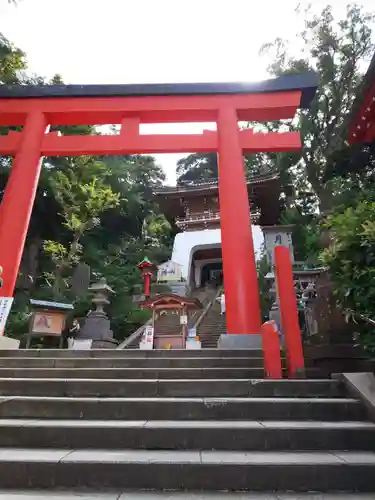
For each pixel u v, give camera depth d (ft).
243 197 27.58
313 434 9.60
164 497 7.27
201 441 9.53
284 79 31.17
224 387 13.34
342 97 65.98
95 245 90.02
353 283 13.98
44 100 32.14
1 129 67.10
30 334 36.24
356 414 11.17
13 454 8.62
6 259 25.70
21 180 28.55
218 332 47.91
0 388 13.62
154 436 9.57
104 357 19.43
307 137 71.51
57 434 9.70
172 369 15.56
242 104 31.17
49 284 62.18
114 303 62.95
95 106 31.89
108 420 10.97
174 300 42.01
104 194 65.41
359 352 16.85
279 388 13.21
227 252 25.95
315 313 21.57
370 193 21.01
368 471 7.97
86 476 7.91
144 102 31.89
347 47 65.82
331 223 16.10
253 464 8.00
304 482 7.87
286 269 16.80
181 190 84.38
